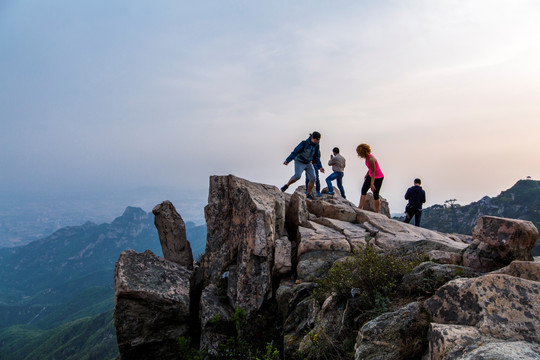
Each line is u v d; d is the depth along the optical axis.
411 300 5.18
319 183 16.12
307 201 14.77
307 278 8.66
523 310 3.42
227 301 8.77
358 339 4.46
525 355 2.74
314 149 14.24
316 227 11.12
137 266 8.80
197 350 7.98
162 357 8.04
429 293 5.08
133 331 7.90
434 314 4.18
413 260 6.98
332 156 17.64
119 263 8.69
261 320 7.86
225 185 11.01
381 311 4.96
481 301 3.69
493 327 3.38
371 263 6.05
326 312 5.93
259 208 9.24
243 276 8.62
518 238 5.55
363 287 5.78
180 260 11.85
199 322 8.78
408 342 4.06
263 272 8.65
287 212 12.28
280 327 7.80
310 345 5.65
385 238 10.78
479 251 6.02
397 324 4.20
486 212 164.75
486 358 2.83
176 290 8.55
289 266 9.02
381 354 4.05
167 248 11.91
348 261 6.87
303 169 14.43
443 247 8.32
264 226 9.06
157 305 8.05
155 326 8.09
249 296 8.39
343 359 4.88
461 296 3.95
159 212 11.96
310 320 6.43
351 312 5.43
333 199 15.83
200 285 10.01
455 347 3.30
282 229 10.84
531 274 4.37
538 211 141.12
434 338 3.63
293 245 10.53
